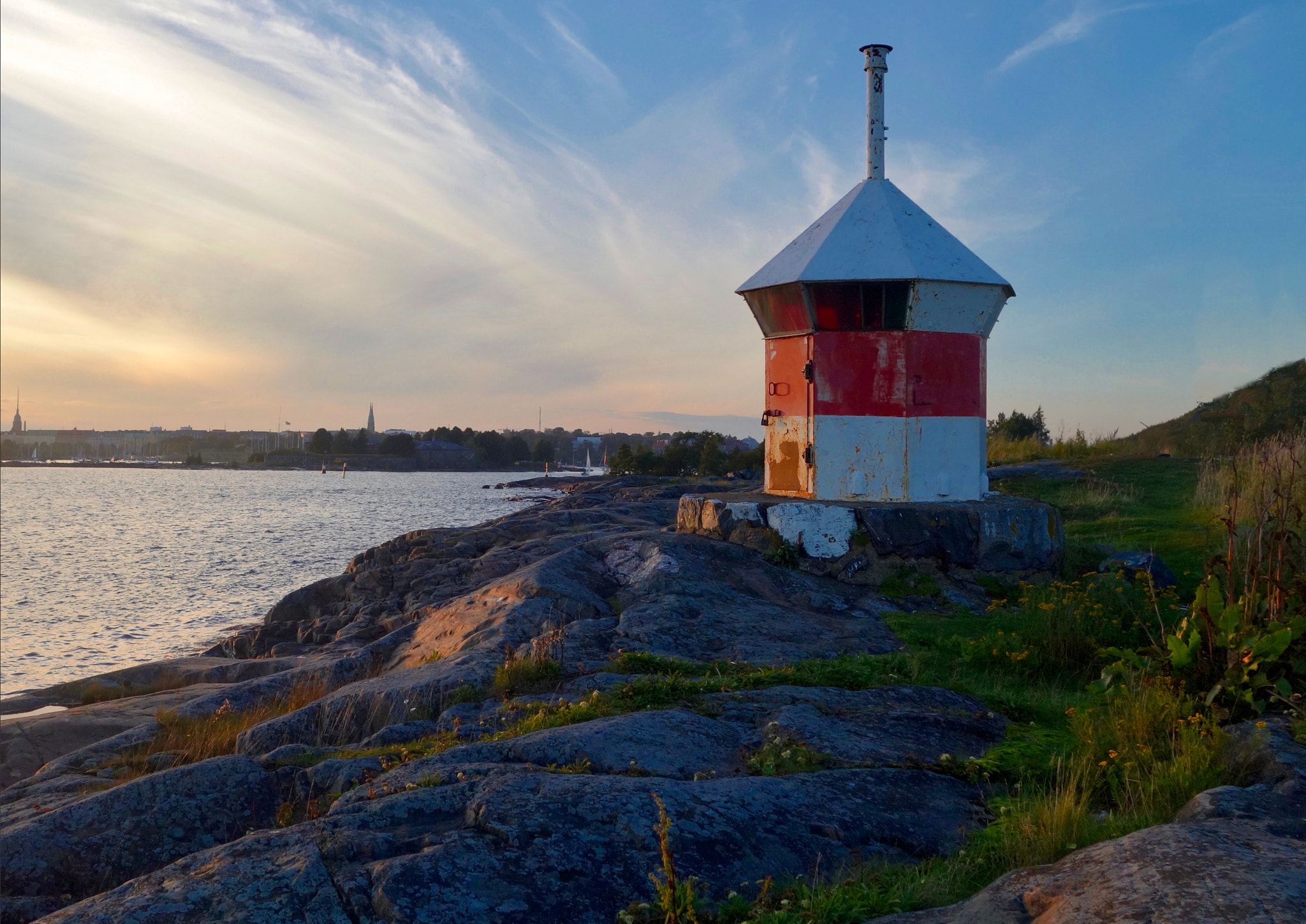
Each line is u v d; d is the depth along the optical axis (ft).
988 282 50.34
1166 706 23.27
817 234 53.11
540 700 29.30
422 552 80.84
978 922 13.52
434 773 20.54
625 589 45.98
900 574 46.93
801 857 17.31
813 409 51.31
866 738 23.99
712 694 27.96
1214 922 11.85
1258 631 24.67
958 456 51.26
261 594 128.57
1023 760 23.18
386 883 14.92
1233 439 87.56
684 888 14.60
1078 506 67.46
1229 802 17.24
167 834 21.38
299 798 22.70
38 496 475.31
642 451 312.29
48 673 78.28
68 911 15.02
